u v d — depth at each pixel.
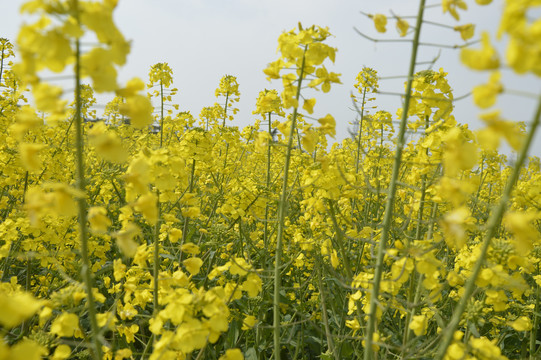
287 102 2.08
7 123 5.35
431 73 2.39
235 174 5.70
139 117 1.28
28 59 1.06
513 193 3.06
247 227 4.18
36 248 3.13
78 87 1.15
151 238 3.63
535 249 3.01
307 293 4.02
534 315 2.88
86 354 2.48
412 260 1.78
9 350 1.01
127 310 2.26
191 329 1.53
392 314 3.41
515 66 0.83
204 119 7.13
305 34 1.98
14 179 4.18
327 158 2.42
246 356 3.09
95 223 1.40
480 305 1.97
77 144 1.31
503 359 1.51
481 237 3.43
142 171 1.56
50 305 1.68
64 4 1.06
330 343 2.67
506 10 0.83
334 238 3.32
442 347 1.60
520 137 1.08
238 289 2.06
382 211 5.51
